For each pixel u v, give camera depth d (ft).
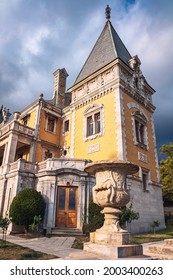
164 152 103.30
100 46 86.84
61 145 80.89
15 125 69.21
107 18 96.63
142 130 71.87
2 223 36.01
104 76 71.87
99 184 19.81
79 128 74.43
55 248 29.30
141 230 55.47
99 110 68.39
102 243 17.53
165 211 105.81
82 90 79.46
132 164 19.30
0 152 82.74
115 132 60.08
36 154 73.15
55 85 96.99
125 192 19.26
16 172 51.72
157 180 70.23
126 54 85.30
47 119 81.20
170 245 22.98
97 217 41.57
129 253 16.29
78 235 42.55
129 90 68.49
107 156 59.62
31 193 45.93
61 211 46.88
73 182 48.78
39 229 44.62
